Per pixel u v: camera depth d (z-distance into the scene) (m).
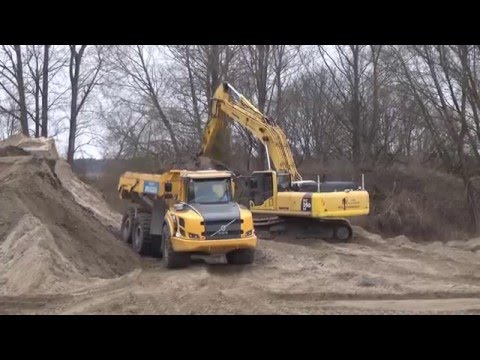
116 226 23.72
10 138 30.25
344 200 18.88
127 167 40.28
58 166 29.66
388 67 33.53
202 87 39.34
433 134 34.50
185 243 13.95
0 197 15.44
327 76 40.72
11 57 40.00
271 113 40.50
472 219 29.61
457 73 29.97
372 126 36.94
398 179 33.06
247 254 14.74
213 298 10.83
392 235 29.48
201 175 15.42
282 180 19.94
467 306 10.34
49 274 11.95
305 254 16.92
